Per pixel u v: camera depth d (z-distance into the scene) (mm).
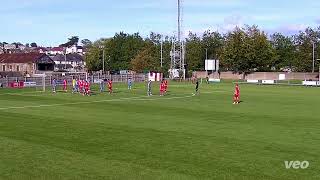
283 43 124250
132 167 14906
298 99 47625
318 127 24953
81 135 21625
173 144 19172
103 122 26906
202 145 18938
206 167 14922
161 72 102625
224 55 114625
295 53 120500
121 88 67688
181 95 53188
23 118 28906
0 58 153000
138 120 28078
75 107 37250
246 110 35094
